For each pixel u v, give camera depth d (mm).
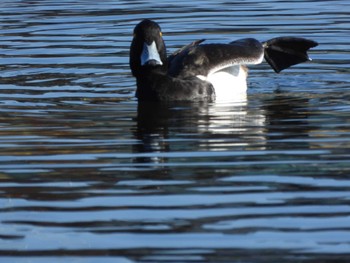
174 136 12414
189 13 22672
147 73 15000
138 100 14961
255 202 9516
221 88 15281
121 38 19922
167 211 9305
